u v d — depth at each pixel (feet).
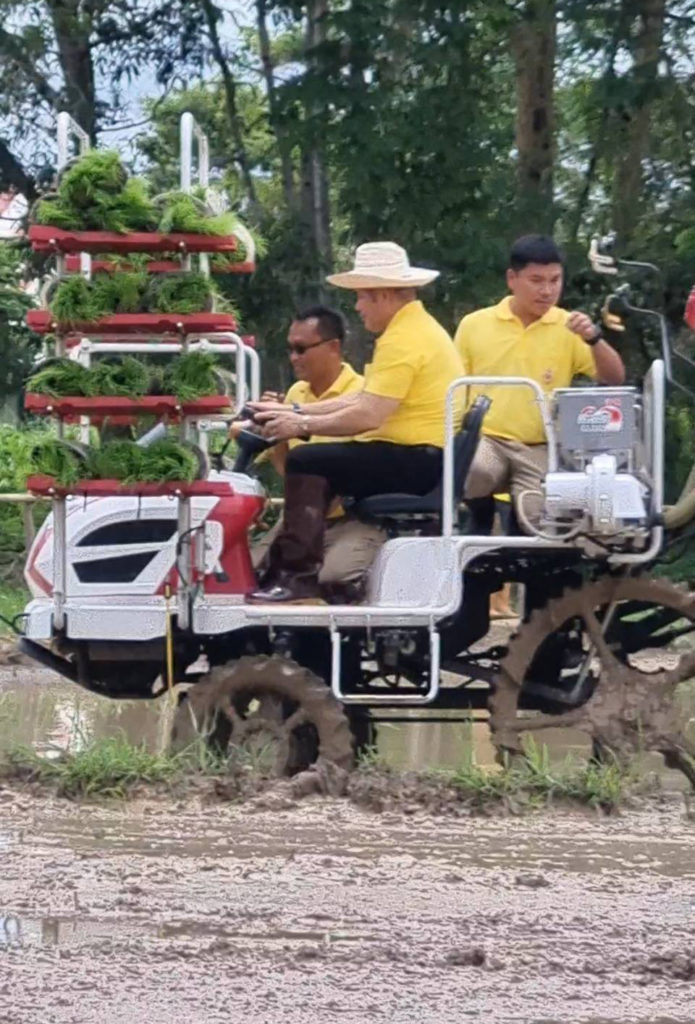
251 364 41.01
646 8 89.51
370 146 88.22
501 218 91.25
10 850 30.17
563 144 108.47
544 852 30.94
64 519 36.81
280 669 36.40
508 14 90.74
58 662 39.01
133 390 35.37
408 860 30.01
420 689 38.88
